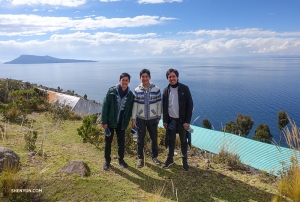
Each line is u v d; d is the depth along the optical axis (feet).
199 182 12.93
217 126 139.44
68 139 19.01
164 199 11.00
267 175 14.06
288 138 12.84
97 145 18.03
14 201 8.82
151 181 12.73
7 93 33.32
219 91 385.29
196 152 18.12
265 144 18.44
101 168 13.67
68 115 26.96
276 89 384.88
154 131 14.65
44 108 29.81
